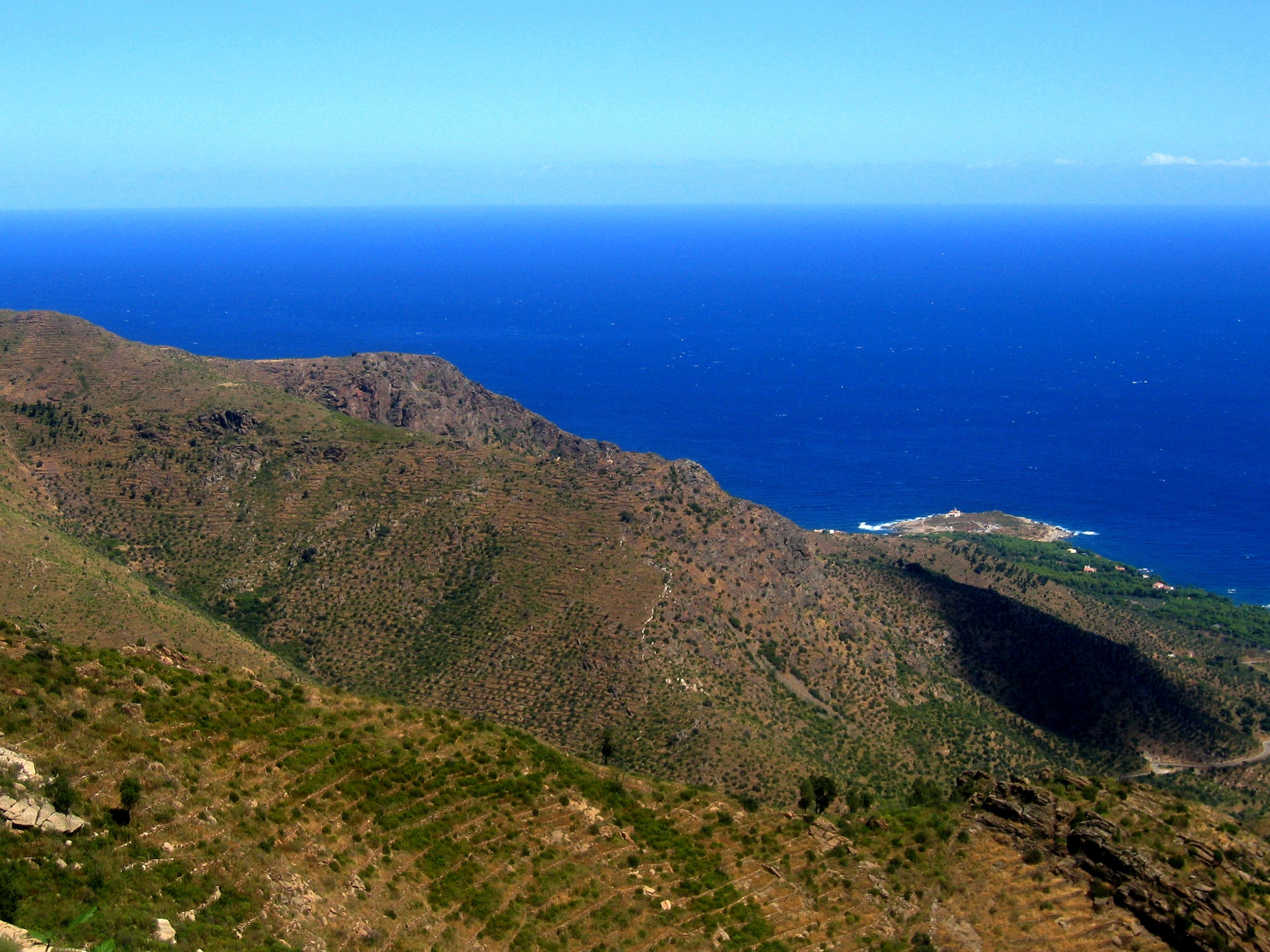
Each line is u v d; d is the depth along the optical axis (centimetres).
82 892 4688
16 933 4178
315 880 5788
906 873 7131
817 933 6506
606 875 6825
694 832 7619
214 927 4909
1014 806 7488
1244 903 6275
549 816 7331
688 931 6375
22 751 5609
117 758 5922
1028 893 6756
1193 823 7069
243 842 5725
